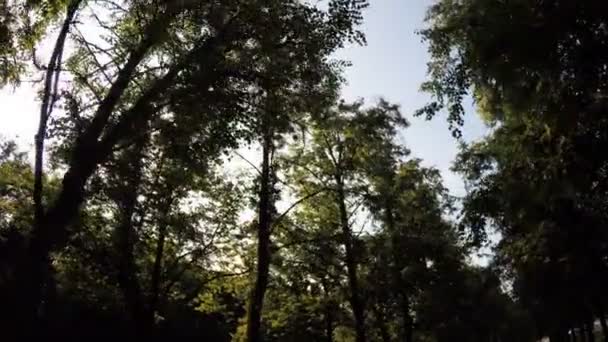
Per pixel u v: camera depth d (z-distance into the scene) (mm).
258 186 24453
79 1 14234
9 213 20547
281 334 38031
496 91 12383
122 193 19625
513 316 54156
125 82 14125
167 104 14094
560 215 16297
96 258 21500
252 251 25938
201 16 14297
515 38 10625
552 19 10297
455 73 12992
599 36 10297
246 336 23672
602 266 17891
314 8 15164
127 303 22328
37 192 13414
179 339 45312
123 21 15570
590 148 11984
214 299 27578
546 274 19688
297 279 28797
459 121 13031
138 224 21797
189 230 23266
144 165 19109
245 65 14547
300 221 29656
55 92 14016
